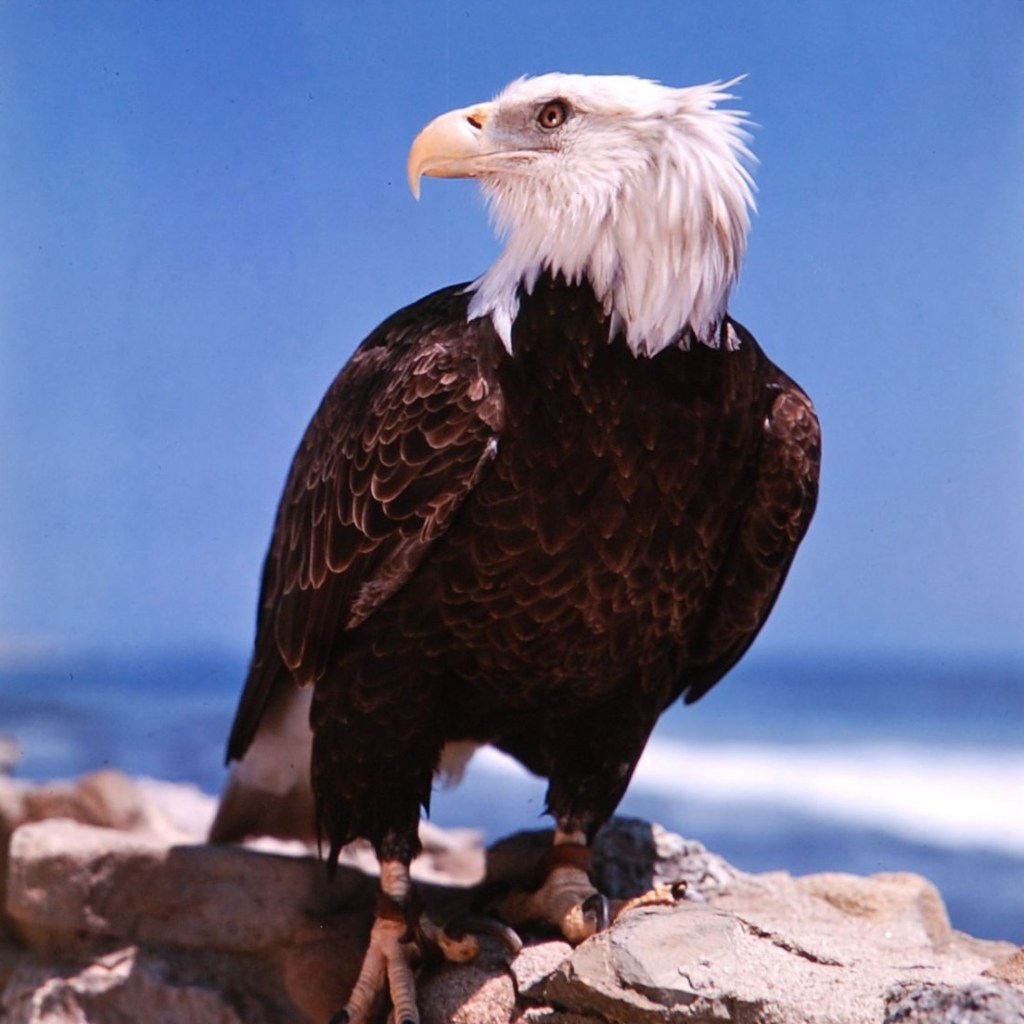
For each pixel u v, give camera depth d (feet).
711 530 13.92
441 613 13.78
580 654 14.12
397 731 14.11
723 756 59.57
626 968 12.05
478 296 13.75
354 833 14.30
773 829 49.39
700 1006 11.66
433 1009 13.61
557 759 15.16
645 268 12.92
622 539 13.37
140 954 16.74
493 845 16.61
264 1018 16.20
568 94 13.17
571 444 13.08
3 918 18.48
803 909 16.11
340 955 16.01
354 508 13.93
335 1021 13.75
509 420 13.14
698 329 13.17
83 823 20.06
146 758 53.88
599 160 13.02
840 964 12.42
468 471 13.23
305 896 16.52
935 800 52.24
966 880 44.11
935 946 15.69
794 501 14.40
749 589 14.96
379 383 14.20
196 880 16.74
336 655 14.44
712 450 13.51
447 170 13.58
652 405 13.07
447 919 15.10
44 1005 16.69
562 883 14.69
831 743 62.49
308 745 17.65
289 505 15.78
